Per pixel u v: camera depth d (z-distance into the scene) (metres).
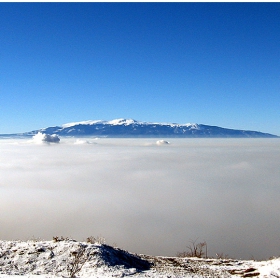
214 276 13.19
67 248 14.07
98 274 11.97
